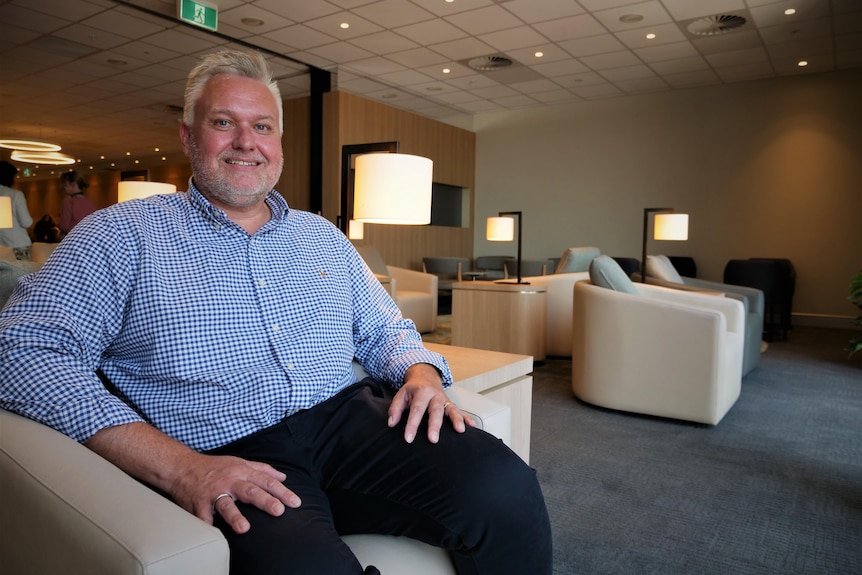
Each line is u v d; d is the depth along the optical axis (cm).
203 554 68
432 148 930
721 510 212
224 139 120
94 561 68
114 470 83
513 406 194
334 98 767
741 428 312
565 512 210
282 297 118
